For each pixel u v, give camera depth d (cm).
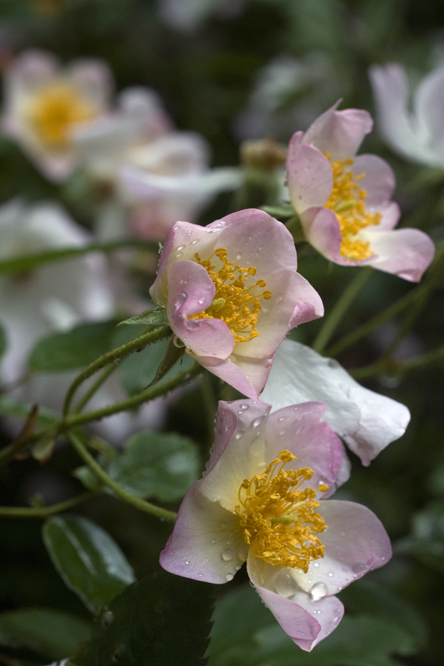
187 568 33
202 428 64
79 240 56
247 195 52
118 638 34
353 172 39
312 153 36
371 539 35
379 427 35
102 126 64
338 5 77
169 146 67
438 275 45
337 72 75
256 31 85
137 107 65
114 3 79
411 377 72
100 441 42
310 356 36
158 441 42
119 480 41
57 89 74
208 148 77
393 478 67
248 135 78
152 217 64
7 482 57
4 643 41
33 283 56
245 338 35
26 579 53
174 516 36
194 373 36
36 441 38
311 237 37
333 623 34
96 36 80
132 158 66
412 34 79
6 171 69
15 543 55
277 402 36
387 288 69
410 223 50
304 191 36
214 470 34
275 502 35
